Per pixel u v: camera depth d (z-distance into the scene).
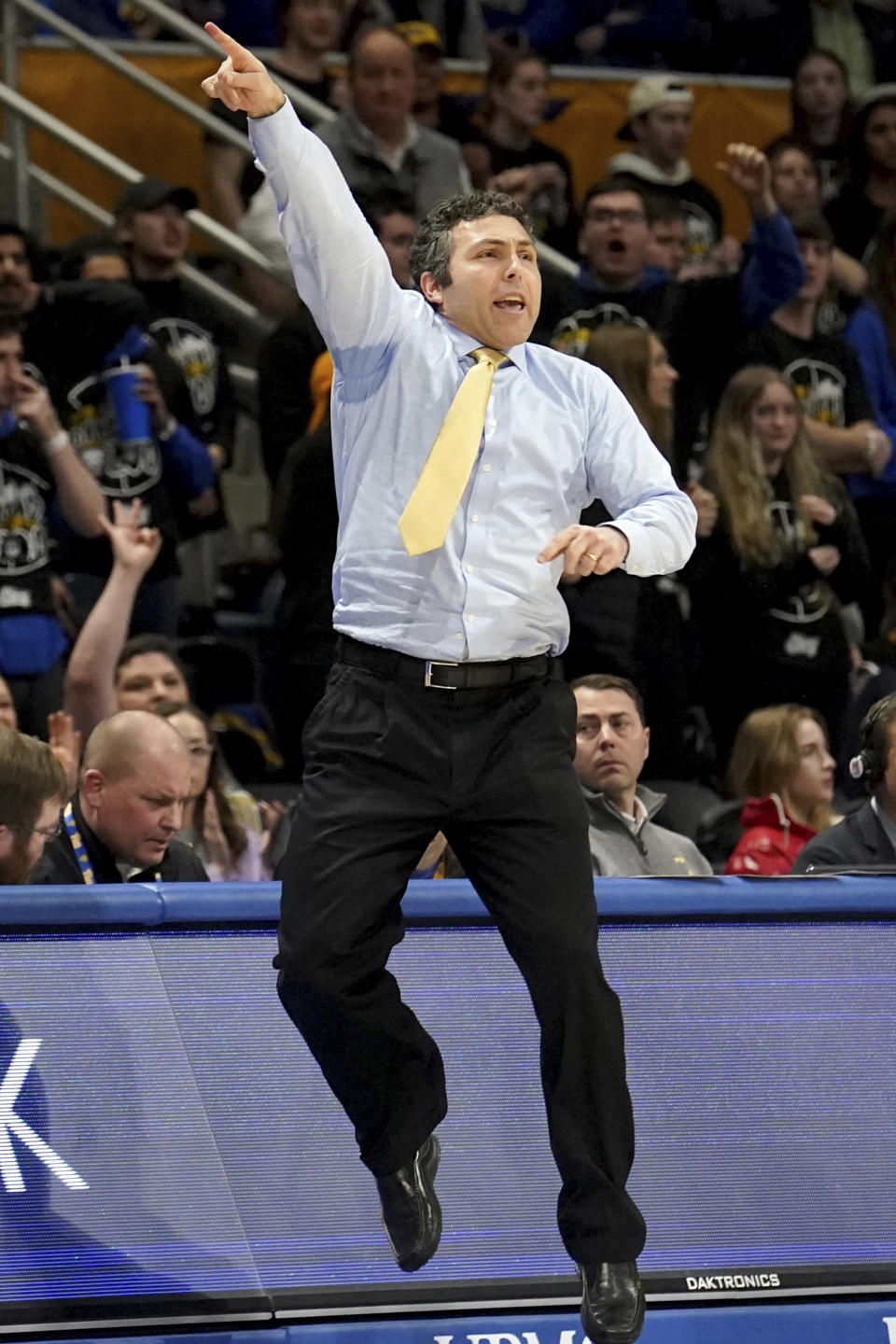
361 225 8.27
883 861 12.15
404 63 21.62
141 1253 9.04
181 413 19.61
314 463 17.73
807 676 19.03
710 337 20.84
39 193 23.33
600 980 8.30
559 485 8.53
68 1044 9.20
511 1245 9.41
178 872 12.30
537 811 8.37
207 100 24.50
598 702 14.14
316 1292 9.16
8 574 17.55
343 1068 8.46
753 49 27.59
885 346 23.20
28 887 9.29
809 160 22.50
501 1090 9.62
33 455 17.70
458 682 8.39
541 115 24.56
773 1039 9.91
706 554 19.00
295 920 8.31
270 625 20.83
